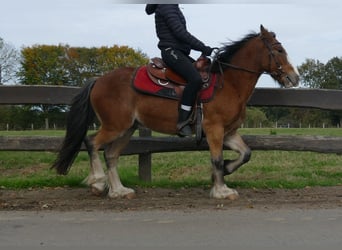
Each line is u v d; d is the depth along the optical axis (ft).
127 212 19.25
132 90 22.43
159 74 22.31
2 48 191.93
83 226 16.89
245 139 25.90
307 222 17.21
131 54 203.92
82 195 23.24
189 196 22.94
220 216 18.31
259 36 22.40
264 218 17.89
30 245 14.60
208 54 21.49
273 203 20.97
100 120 22.86
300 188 25.13
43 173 31.19
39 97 25.95
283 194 23.32
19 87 25.86
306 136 26.17
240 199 21.98
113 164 23.21
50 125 138.41
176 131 22.54
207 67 22.12
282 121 175.22
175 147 25.94
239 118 22.59
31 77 196.54
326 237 15.24
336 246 14.32
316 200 21.63
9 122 151.02
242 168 33.78
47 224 17.20
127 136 23.59
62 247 14.39
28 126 151.64
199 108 21.89
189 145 25.90
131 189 22.95
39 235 15.72
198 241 14.90
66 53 200.75
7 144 25.80
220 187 22.21
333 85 215.72
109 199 22.18
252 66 22.29
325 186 25.67
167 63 22.12
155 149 25.95
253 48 22.30
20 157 39.32
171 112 22.16
